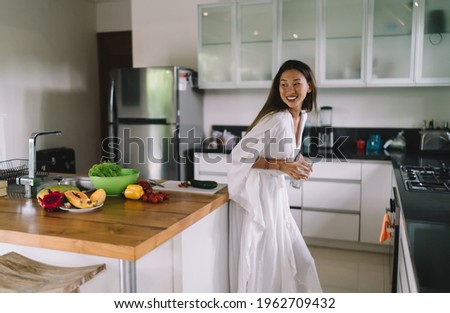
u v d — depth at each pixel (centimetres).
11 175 237
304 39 389
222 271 222
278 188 217
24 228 151
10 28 439
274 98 212
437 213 163
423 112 400
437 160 339
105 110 595
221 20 412
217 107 459
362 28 371
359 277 315
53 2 500
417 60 360
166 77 396
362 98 413
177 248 175
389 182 354
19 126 455
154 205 184
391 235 255
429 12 355
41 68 484
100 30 583
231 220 224
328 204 371
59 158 474
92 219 162
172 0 461
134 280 146
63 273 158
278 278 223
